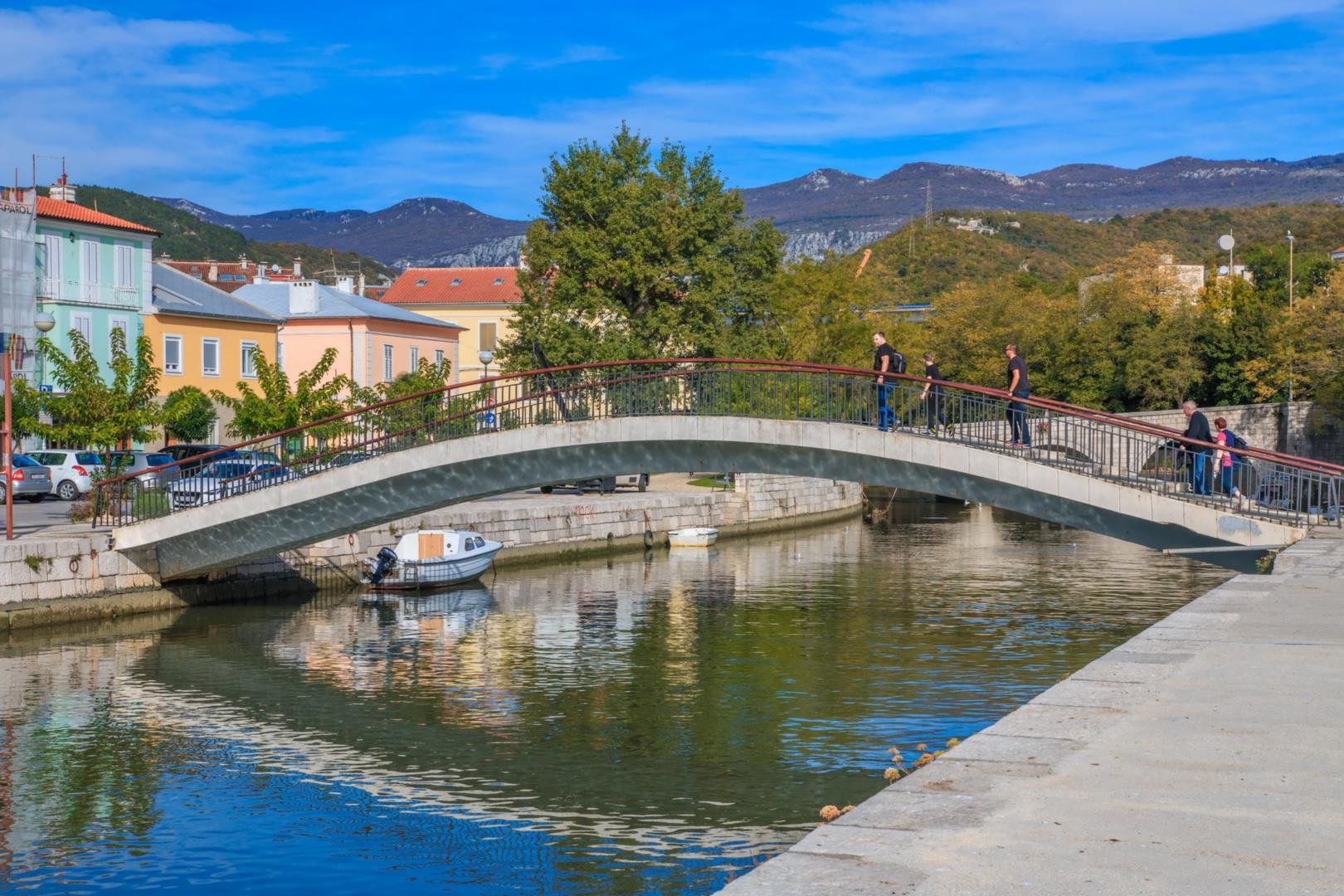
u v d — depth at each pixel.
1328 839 5.40
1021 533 61.84
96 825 15.89
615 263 57.88
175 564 32.22
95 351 57.47
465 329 82.44
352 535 39.06
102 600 30.67
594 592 38.31
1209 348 82.25
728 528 58.50
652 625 31.77
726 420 27.38
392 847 14.91
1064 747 7.02
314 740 20.09
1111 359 87.94
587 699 22.91
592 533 49.22
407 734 20.39
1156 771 6.51
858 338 74.31
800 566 45.94
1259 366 77.62
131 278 59.78
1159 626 11.49
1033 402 25.05
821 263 74.62
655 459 28.64
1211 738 7.20
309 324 72.38
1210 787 6.20
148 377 45.34
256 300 74.56
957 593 37.69
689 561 47.88
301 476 30.50
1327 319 72.25
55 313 55.72
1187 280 113.69
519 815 16.17
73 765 18.69
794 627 31.14
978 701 22.20
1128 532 24.38
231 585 34.91
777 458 27.53
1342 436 71.94
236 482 33.47
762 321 67.44
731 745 19.41
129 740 20.11
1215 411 73.81
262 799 16.98
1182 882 4.86
